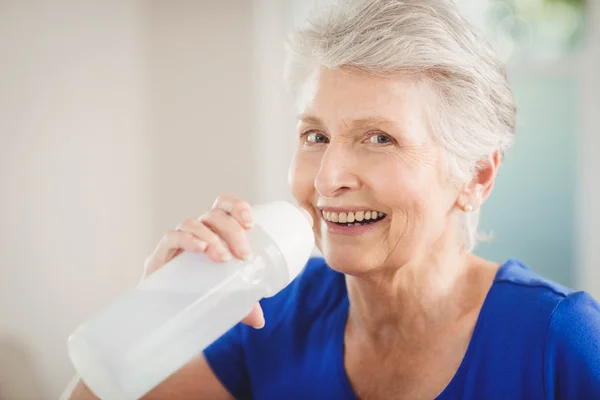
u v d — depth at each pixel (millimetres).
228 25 1906
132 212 1905
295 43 766
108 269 1861
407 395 797
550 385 725
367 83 685
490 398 748
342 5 713
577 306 748
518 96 1972
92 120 1803
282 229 663
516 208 2016
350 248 725
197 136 1948
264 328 915
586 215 1972
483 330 768
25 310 1714
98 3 1786
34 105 1695
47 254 1746
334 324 872
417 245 726
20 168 1685
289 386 871
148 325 612
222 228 657
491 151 762
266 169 1962
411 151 694
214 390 921
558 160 1989
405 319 797
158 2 1892
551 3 1941
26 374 1688
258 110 1935
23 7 1658
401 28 676
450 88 700
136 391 605
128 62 1854
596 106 1924
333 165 697
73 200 1781
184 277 647
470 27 719
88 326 601
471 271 838
